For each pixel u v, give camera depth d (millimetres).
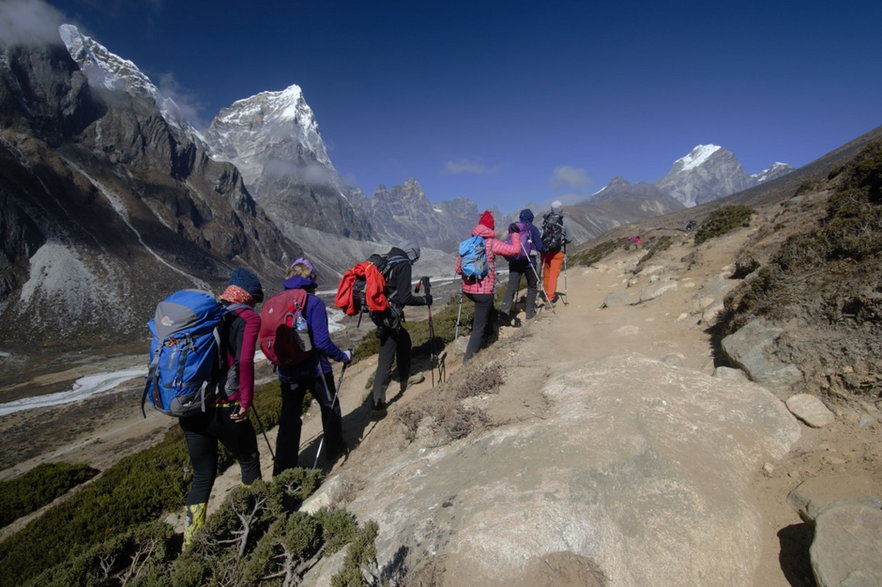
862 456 2854
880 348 3299
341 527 3150
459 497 2951
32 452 37312
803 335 4047
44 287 105875
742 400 3631
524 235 8781
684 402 3656
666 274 11945
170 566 3693
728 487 2885
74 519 6801
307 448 6930
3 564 6258
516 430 3551
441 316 14000
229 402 4156
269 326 5141
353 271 6426
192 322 3850
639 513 2596
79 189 148125
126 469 8742
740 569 2449
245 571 3076
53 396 55562
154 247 148875
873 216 4832
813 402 3469
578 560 2365
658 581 2334
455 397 5051
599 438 3117
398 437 4898
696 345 5953
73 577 3738
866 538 2189
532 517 2543
